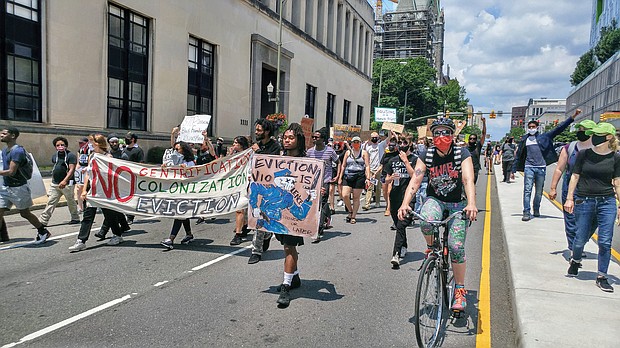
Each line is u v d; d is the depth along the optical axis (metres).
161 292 5.15
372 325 4.30
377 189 12.57
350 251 7.29
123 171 7.25
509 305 4.93
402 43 127.62
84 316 4.43
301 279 5.74
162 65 21.91
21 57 15.71
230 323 4.31
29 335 3.99
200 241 7.83
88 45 17.81
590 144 5.74
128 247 7.31
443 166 4.04
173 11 22.50
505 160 18.83
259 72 31.19
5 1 15.10
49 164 16.48
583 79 92.81
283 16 35.19
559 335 3.74
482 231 9.09
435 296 3.93
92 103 18.09
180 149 9.24
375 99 80.88
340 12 48.81
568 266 5.76
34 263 6.30
